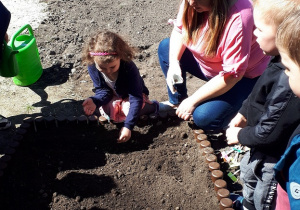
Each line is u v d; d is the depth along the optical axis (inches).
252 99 94.1
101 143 132.9
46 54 179.2
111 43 115.0
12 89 161.0
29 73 160.1
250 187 102.3
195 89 162.1
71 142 132.2
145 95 138.2
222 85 118.3
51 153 128.4
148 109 137.4
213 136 137.3
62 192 116.6
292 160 73.5
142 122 136.9
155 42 187.8
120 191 118.0
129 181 121.3
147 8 217.0
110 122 135.9
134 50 127.2
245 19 109.9
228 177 123.7
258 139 88.5
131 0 224.8
